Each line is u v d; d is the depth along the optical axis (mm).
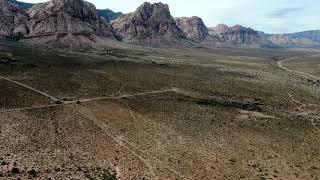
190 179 68250
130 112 111750
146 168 71500
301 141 93000
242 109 124625
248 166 75938
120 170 69688
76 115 104812
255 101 140125
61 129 91312
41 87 135875
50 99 120188
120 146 82562
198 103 129250
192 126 100750
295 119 115062
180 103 127500
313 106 137000
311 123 111312
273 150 85625
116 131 92938
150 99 131500
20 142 79688
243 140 91688
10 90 126938
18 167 65625
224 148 85438
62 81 149750
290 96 152500
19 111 104000
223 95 147250
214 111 118938
